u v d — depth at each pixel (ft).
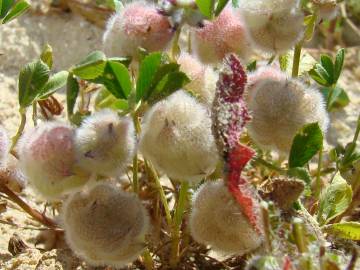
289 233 0.19
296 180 0.19
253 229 0.19
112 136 0.19
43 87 0.24
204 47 0.23
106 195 0.19
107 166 0.19
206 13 0.22
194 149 0.19
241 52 0.23
